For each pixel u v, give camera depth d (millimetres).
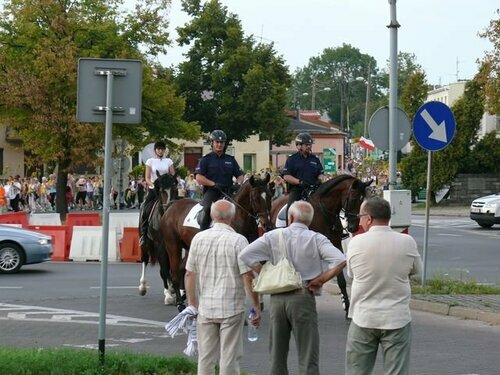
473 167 59000
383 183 44375
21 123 41094
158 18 43188
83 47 41594
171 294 16406
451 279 18828
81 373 9281
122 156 43906
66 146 40531
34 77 39406
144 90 43281
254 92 65875
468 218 48688
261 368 10891
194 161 77500
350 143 89312
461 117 58188
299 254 8578
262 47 68000
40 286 19391
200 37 67125
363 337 7695
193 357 11250
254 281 8945
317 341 8664
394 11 18953
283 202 15891
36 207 54562
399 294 7648
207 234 8633
